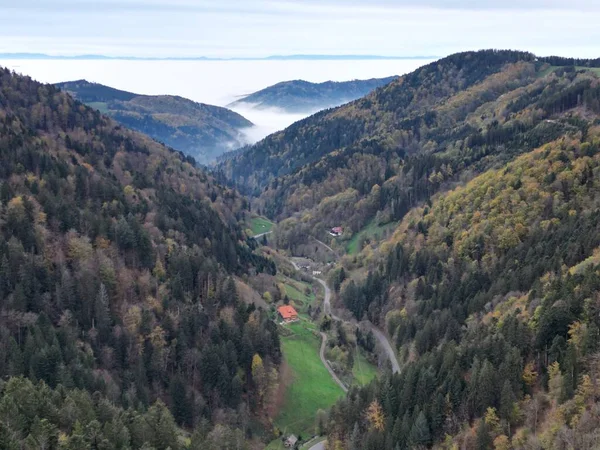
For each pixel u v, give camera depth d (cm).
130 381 13262
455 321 15525
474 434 10294
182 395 13250
